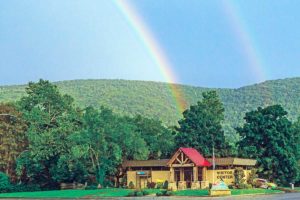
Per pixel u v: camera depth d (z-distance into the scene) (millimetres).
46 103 107938
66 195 78562
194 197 68875
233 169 92062
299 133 111625
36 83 108938
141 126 118125
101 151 98750
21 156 102625
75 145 96438
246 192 78688
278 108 108938
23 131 108062
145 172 98625
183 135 110500
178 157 93625
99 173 98562
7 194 87438
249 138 109312
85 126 101000
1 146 106000
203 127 110500
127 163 101500
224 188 73875
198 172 94438
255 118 108688
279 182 105000
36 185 102625
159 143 115938
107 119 101125
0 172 99812
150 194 76062
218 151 109938
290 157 104812
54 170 101250
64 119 104500
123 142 100875
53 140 100500
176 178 95312
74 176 102000
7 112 107125
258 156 105938
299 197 64625
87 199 70812
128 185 97750
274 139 105062
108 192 82688
